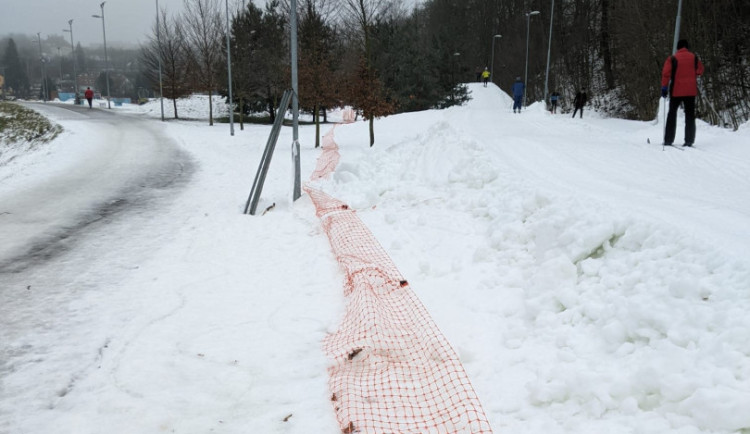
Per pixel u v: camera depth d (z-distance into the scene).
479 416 2.74
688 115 8.95
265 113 39.47
